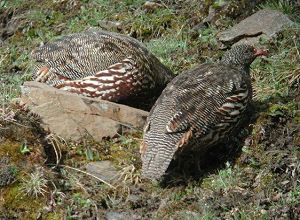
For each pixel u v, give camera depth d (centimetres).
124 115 1342
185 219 1130
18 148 1238
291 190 1173
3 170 1193
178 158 1256
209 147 1263
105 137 1329
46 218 1148
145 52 1416
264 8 1680
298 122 1292
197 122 1211
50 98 1320
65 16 1816
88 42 1409
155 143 1199
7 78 1589
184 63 1571
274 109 1305
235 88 1249
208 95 1234
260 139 1266
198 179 1233
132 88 1382
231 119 1242
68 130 1318
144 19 1728
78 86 1381
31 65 1614
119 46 1398
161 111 1227
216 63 1324
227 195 1173
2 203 1161
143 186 1227
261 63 1502
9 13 1886
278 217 1118
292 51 1505
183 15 1725
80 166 1274
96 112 1330
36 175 1193
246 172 1220
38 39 1756
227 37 1598
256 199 1158
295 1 1698
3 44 1781
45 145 1286
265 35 1571
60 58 1406
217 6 1711
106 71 1374
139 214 1166
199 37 1642
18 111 1320
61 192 1187
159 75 1416
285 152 1241
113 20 1748
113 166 1273
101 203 1186
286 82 1427
